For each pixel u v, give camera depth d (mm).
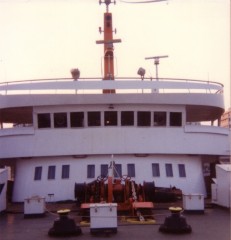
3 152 28016
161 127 28000
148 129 27812
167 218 17812
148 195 23625
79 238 16875
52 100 27562
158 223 19516
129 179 24031
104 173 26922
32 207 22359
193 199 22328
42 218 22016
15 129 28031
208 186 32594
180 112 28297
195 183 28000
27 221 21234
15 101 28031
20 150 27750
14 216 23047
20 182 27828
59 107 27797
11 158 28344
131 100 27562
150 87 27562
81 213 21156
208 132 28516
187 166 28281
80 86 27406
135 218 20469
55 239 16844
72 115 27797
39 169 27781
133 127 27766
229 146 29000
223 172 24031
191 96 28266
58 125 27844
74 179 26859
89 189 23422
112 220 17594
